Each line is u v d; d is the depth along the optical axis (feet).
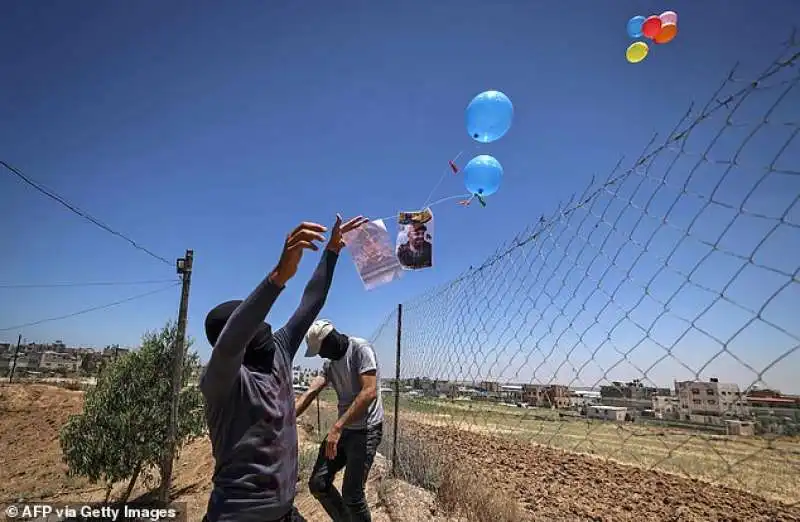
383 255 8.77
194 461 48.65
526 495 23.11
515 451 34.22
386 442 27.45
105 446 34.50
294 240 5.84
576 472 30.37
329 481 12.46
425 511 16.78
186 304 35.42
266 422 6.50
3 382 119.44
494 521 15.35
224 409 6.34
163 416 35.99
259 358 6.94
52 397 93.35
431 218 10.58
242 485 6.21
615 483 28.76
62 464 56.03
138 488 42.83
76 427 35.68
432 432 22.06
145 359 37.32
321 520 19.45
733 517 22.49
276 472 6.43
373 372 12.84
